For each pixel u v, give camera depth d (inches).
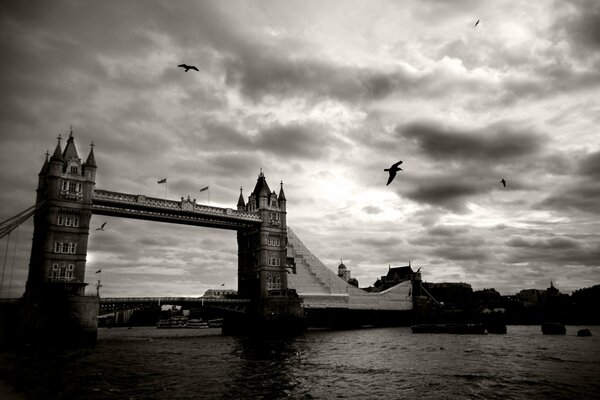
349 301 5816.9
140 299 3494.1
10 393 1380.4
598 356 2445.9
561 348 2910.9
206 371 1884.8
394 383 1654.8
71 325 2832.2
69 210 3149.6
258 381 1667.1
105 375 1752.0
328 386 1592.0
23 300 2787.9
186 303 3831.2
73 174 3218.5
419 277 7268.7
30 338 2682.1
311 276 5487.2
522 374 1849.2
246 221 4387.3
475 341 3499.0
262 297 4286.4
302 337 3929.6
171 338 3993.6
